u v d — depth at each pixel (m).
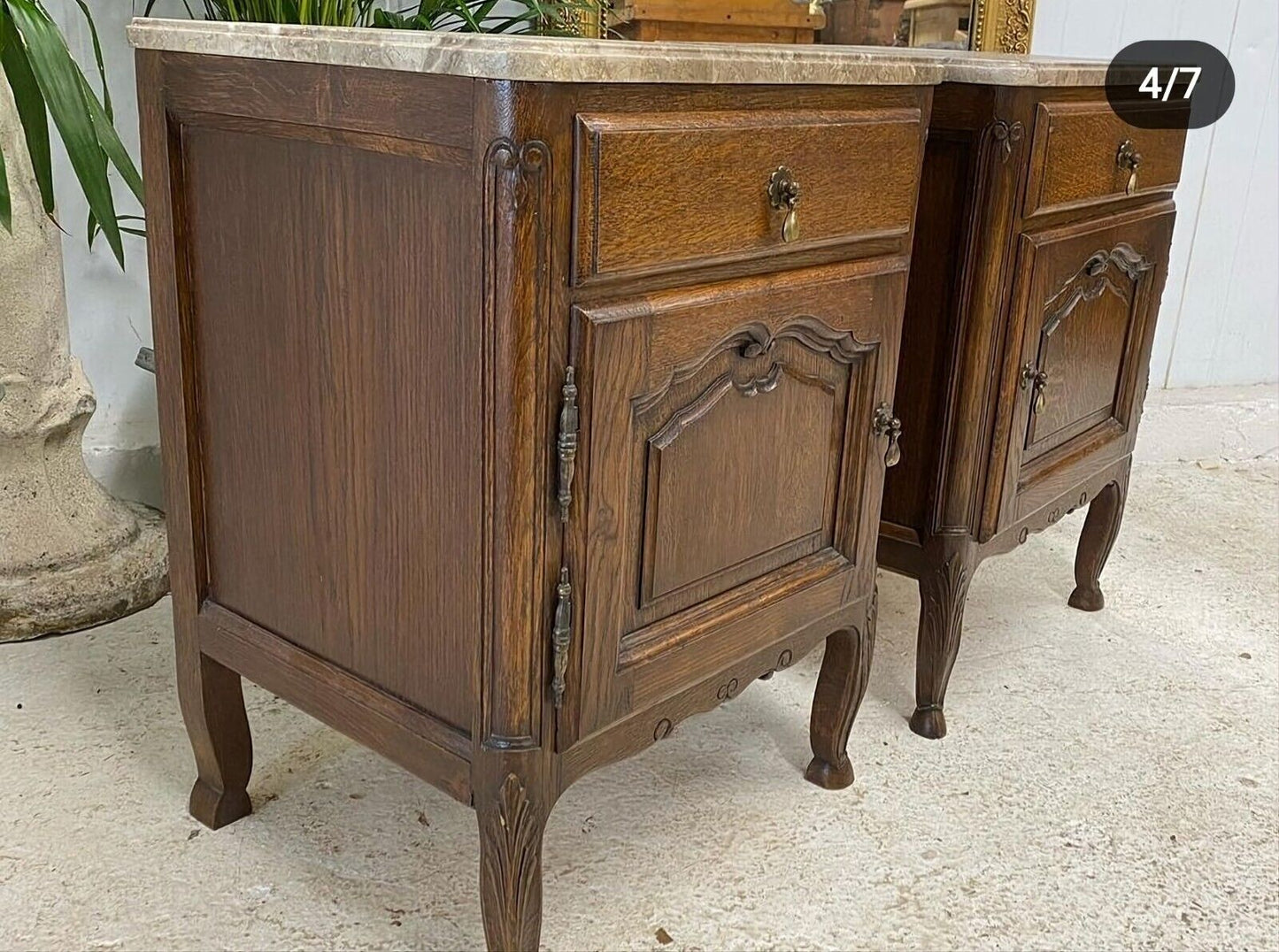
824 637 1.19
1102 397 1.56
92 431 1.81
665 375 0.91
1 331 1.50
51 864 1.14
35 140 1.23
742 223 0.93
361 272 0.90
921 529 1.38
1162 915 1.14
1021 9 1.82
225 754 1.19
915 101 1.09
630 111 0.83
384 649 0.99
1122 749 1.42
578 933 1.08
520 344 0.81
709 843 1.21
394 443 0.92
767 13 1.63
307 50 0.87
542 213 0.79
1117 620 1.75
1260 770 1.39
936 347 1.33
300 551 1.03
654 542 0.96
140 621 1.61
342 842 1.19
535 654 0.89
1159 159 1.48
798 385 1.06
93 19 1.64
